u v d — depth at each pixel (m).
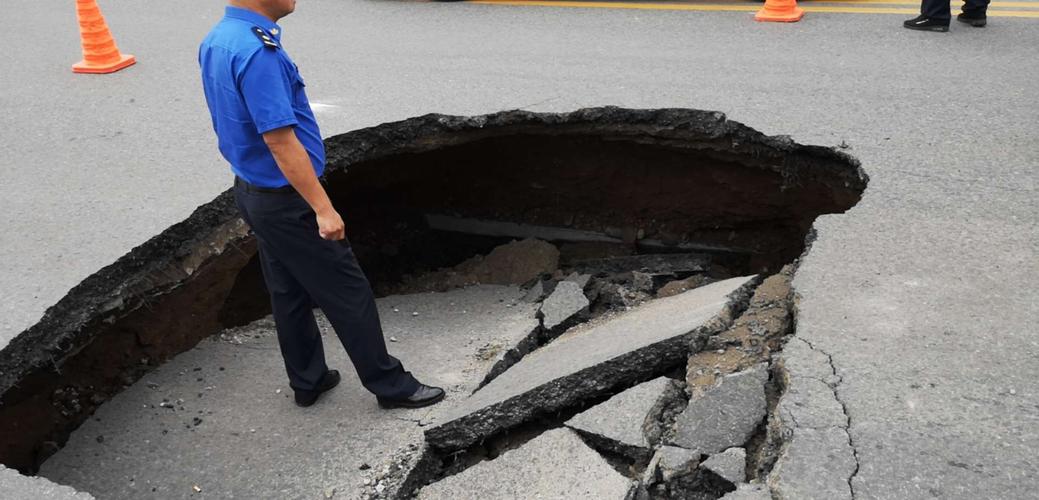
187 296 5.03
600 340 4.56
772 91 6.25
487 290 6.19
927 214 4.51
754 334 3.98
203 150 5.93
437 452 4.23
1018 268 4.00
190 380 4.91
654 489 3.40
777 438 3.23
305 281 4.04
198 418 4.61
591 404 4.14
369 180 6.88
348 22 8.76
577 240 7.20
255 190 3.79
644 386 3.91
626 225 7.03
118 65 7.66
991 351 3.47
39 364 4.10
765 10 7.99
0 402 3.93
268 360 5.09
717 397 3.60
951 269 4.02
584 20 8.35
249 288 5.79
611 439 3.68
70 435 4.50
